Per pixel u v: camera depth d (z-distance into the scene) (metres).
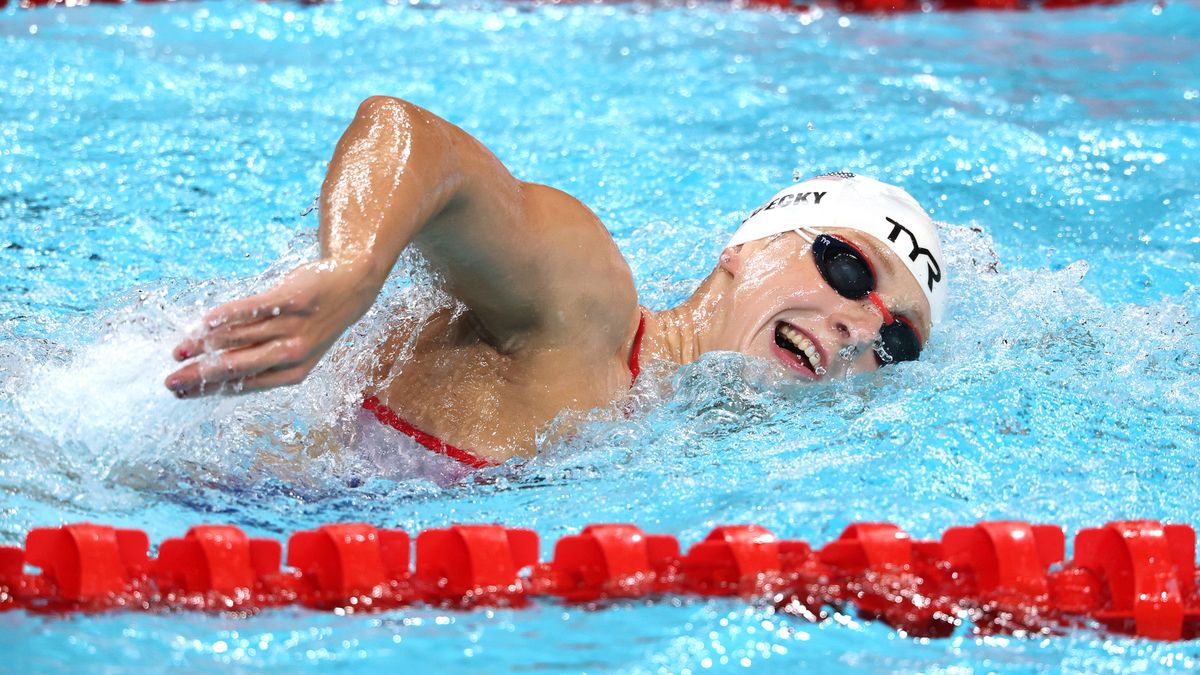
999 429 8.35
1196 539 7.09
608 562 6.16
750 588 6.15
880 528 6.48
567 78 18.34
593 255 7.78
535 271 7.45
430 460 7.64
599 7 23.88
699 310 8.94
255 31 20.45
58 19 20.53
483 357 7.90
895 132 16.00
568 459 7.80
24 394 7.20
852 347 8.49
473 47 20.03
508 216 7.15
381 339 8.04
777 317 8.57
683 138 15.62
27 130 14.66
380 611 5.85
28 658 5.16
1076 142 15.84
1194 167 15.02
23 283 10.52
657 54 20.00
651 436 8.05
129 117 15.41
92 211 12.41
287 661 5.32
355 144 6.51
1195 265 12.26
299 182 13.48
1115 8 24.97
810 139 15.70
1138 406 8.91
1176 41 22.25
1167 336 10.20
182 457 7.23
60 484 6.83
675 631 5.79
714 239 12.25
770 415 8.46
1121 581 6.30
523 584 6.12
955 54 21.08
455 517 7.18
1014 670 5.73
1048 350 9.67
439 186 6.54
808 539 6.94
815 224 8.81
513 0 23.97
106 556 5.80
